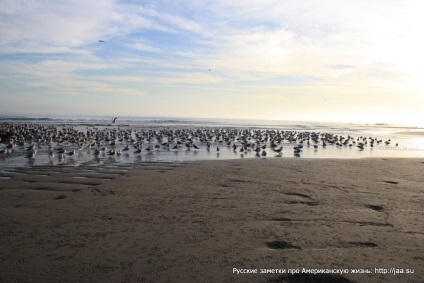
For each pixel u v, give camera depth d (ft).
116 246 30.58
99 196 47.96
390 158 93.71
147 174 65.36
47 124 296.51
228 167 75.05
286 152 119.75
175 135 169.48
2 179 59.26
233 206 43.29
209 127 319.06
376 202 45.42
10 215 38.99
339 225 36.11
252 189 52.90
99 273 25.72
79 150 112.16
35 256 28.53
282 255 28.73
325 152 121.80
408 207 43.14
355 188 53.83
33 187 53.01
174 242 31.53
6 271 25.91
